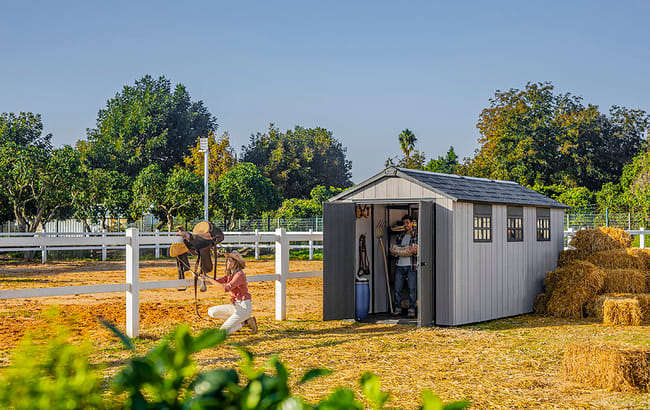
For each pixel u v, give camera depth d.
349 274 12.59
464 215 12.43
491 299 13.17
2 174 30.84
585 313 13.71
